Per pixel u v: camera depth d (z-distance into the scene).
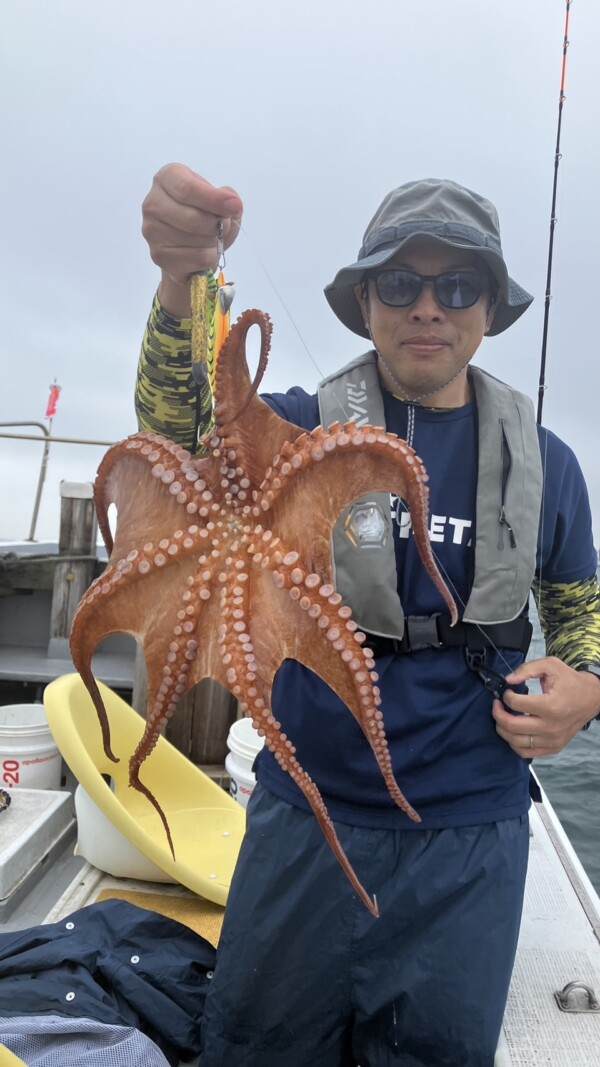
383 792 2.46
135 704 5.46
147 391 2.44
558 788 9.45
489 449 2.54
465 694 2.51
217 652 1.69
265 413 1.87
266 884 2.54
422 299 2.37
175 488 1.81
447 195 2.45
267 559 1.70
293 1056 2.61
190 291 2.14
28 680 5.99
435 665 2.49
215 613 1.73
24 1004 2.71
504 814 2.53
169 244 2.01
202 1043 2.75
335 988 2.52
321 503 1.69
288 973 2.53
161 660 1.75
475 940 2.40
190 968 3.02
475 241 2.35
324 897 2.49
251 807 2.73
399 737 2.45
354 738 2.45
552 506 2.70
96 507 2.03
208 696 5.40
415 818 1.60
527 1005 2.71
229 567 1.75
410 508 1.64
